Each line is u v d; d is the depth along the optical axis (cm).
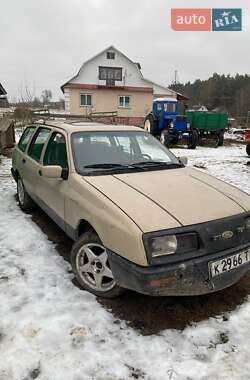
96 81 3002
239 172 960
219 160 1228
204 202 288
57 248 400
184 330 261
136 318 273
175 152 1482
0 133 1136
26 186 497
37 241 416
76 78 2961
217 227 265
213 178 366
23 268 349
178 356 234
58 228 462
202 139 1811
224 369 223
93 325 262
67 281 325
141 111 3138
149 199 283
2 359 226
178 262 248
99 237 280
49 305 286
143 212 263
